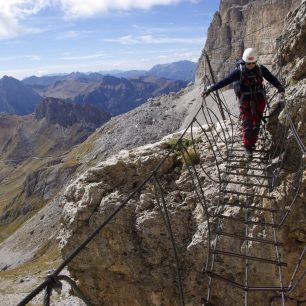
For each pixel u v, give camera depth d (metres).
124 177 14.12
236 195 12.05
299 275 11.07
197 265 12.01
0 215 184.88
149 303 12.78
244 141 12.89
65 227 14.27
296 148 11.87
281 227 11.09
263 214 11.38
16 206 183.88
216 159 13.04
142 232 12.80
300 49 14.67
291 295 11.11
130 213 13.20
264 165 12.45
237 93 13.12
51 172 187.12
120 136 181.25
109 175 14.24
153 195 13.34
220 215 10.89
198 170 13.64
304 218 11.08
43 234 112.69
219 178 11.75
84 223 13.54
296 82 14.02
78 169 178.00
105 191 13.82
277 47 16.27
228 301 11.64
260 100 12.88
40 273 56.62
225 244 11.54
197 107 175.00
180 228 12.65
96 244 13.22
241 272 11.41
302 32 14.60
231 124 15.60
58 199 128.12
